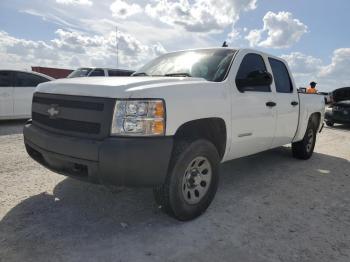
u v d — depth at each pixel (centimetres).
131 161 288
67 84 337
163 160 302
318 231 343
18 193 402
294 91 562
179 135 337
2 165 516
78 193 409
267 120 468
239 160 634
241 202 412
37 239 298
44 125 352
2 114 949
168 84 325
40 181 447
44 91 360
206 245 303
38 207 365
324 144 885
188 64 440
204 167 361
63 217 344
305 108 596
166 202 328
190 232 325
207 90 357
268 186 482
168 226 335
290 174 554
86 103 309
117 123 294
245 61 441
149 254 283
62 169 327
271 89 486
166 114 305
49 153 327
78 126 314
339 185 504
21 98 977
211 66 420
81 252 281
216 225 344
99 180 299
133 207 376
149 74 450
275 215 377
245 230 336
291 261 284
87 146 295
